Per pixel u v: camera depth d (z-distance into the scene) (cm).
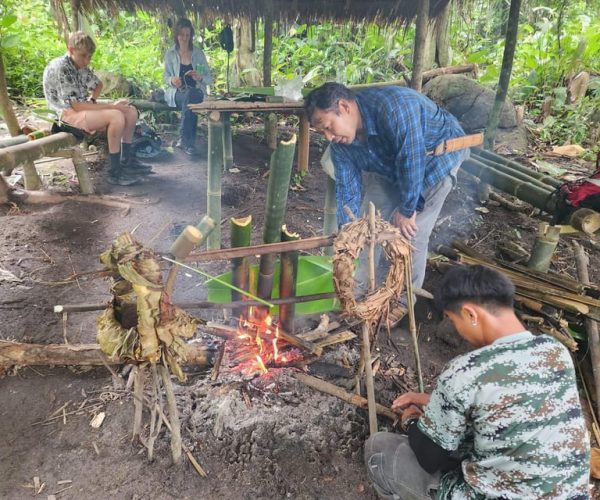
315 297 222
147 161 596
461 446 163
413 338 232
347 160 276
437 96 677
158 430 216
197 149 651
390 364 287
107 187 504
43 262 362
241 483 212
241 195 504
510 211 499
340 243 195
